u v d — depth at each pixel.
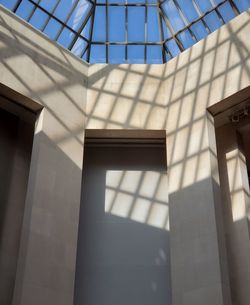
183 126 19.31
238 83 17.77
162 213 20.34
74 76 20.55
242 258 17.06
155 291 18.84
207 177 17.50
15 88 17.80
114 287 18.98
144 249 19.69
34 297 15.30
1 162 18.72
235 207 18.14
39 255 16.05
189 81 19.86
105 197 20.69
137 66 21.48
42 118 18.39
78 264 19.42
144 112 20.52
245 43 18.11
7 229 17.80
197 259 16.56
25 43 18.84
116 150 21.66
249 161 21.58
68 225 17.42
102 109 20.53
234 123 19.59
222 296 15.32
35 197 16.81
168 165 19.14
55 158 18.14
